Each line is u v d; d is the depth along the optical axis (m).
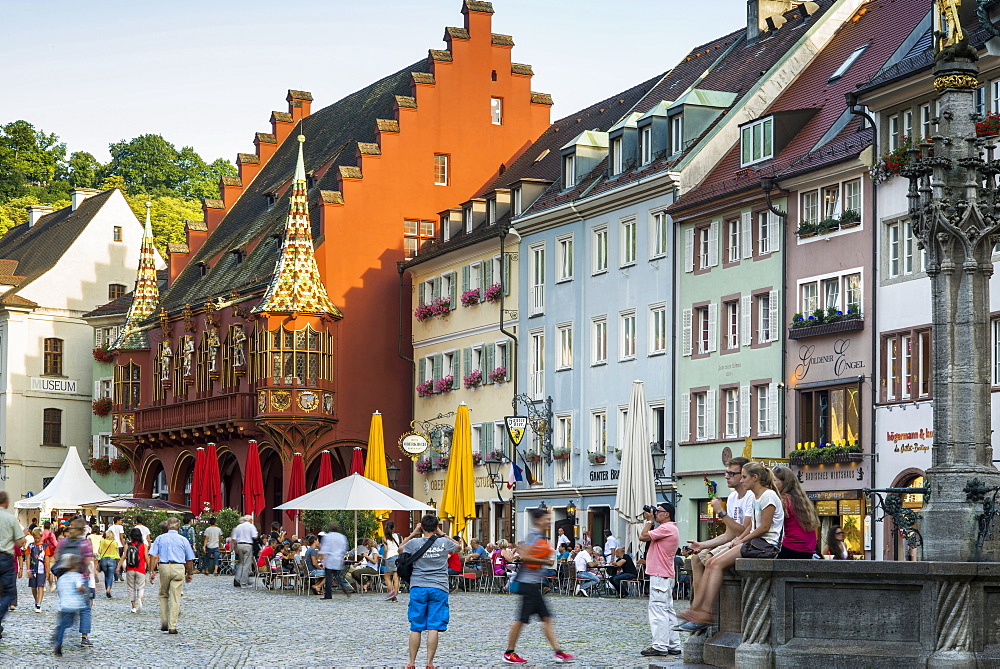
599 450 55.66
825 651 16.09
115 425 79.25
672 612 22.55
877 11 51.94
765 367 47.12
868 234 43.09
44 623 29.33
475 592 43.69
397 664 21.70
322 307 66.12
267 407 65.56
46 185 132.12
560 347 58.06
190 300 75.38
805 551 17.31
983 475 18.03
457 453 47.00
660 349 52.75
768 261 47.22
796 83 52.59
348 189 67.94
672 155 53.44
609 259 55.38
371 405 67.44
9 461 87.25
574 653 23.27
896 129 42.06
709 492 48.62
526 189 61.53
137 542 33.53
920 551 18.28
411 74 69.38
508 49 70.88
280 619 31.59
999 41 36.78
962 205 18.28
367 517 53.00
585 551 41.84
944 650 15.67
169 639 26.28
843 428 43.78
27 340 88.50
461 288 64.50
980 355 18.28
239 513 65.75
